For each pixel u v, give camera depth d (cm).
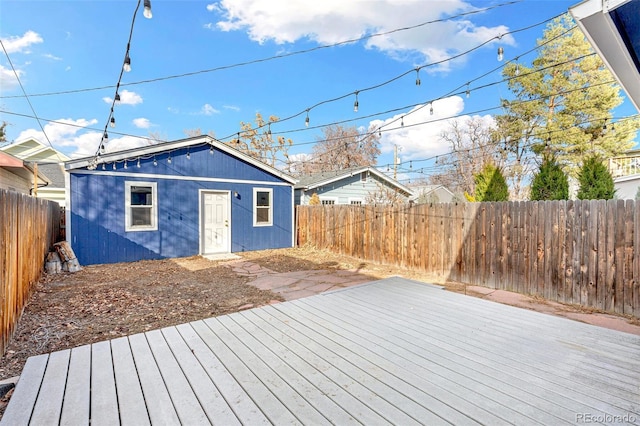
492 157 1622
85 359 245
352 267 730
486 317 346
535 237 486
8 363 264
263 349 262
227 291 509
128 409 181
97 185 741
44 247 607
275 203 1046
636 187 1027
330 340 281
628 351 260
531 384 208
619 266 404
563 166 1457
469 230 573
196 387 204
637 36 193
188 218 877
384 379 214
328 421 170
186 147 867
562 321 333
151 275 637
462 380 213
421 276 637
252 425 167
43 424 167
